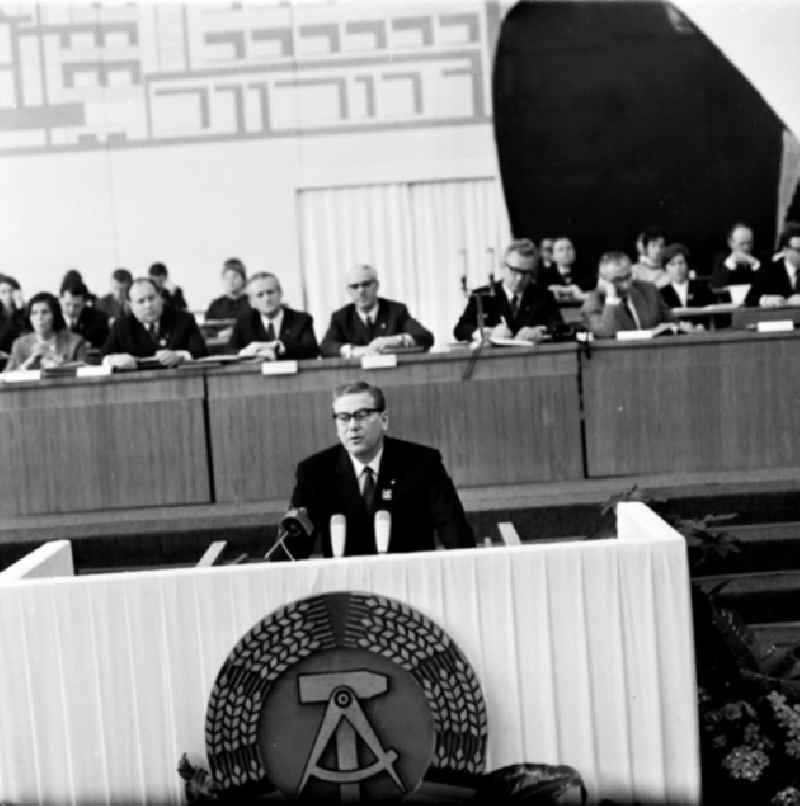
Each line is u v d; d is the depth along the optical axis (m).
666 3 20.41
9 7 20.05
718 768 6.14
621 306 13.59
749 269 18.25
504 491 11.65
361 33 20.33
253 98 20.30
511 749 5.73
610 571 5.68
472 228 20.64
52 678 5.69
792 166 20.53
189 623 5.67
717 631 6.54
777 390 11.79
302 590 5.68
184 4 20.17
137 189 20.34
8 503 11.97
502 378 11.80
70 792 5.72
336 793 5.71
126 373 11.92
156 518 11.58
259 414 11.86
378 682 5.67
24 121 20.20
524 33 20.39
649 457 11.85
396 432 11.85
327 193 20.50
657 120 20.55
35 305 13.91
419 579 5.68
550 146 20.56
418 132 20.42
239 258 20.47
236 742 5.63
